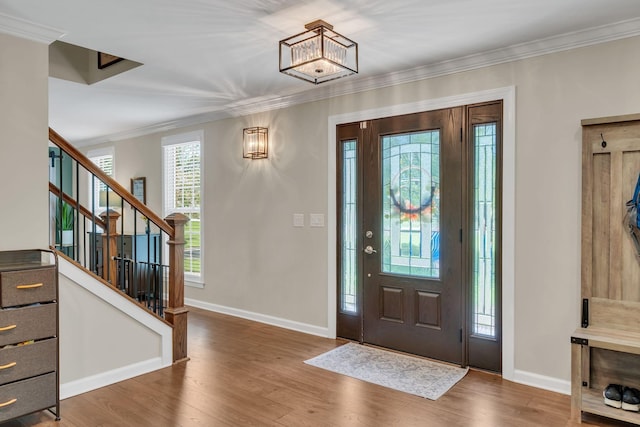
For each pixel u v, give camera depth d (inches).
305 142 173.6
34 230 109.8
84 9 98.9
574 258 115.6
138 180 250.7
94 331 119.2
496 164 129.5
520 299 123.9
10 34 105.4
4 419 93.4
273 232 185.6
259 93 172.9
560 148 117.5
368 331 157.3
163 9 99.2
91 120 221.5
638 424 94.6
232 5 97.5
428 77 141.3
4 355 93.7
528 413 105.6
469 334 135.0
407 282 147.6
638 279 103.1
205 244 215.0
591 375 113.0
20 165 107.5
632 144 103.1
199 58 132.3
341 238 164.4
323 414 105.3
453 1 95.5
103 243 186.7
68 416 103.7
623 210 104.6
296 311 177.8
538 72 120.8
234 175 201.2
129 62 144.2
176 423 100.7
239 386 121.2
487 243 132.0
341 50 104.8
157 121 224.8
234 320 193.2
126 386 120.8
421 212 144.9
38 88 110.4
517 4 97.1
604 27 108.3
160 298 147.6
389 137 151.9
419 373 130.7
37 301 99.1
